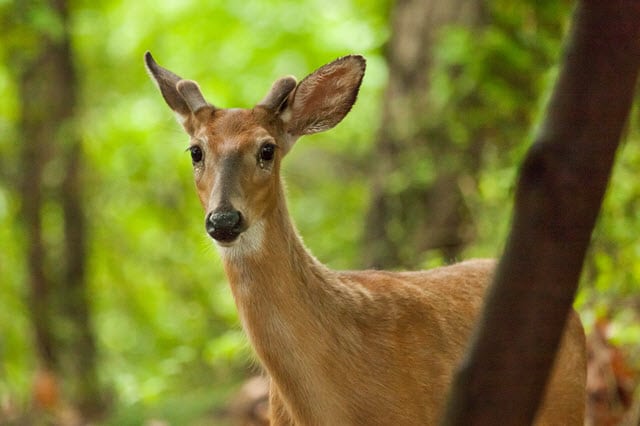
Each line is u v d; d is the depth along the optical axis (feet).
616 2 11.82
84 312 53.47
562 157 12.25
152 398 43.11
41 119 53.57
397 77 46.03
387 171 45.42
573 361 25.75
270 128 24.04
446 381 24.25
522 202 12.51
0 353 49.08
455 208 43.01
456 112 42.73
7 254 54.08
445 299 25.27
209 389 44.01
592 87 12.06
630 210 34.17
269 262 22.77
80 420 44.45
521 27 40.70
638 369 32.48
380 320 23.71
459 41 40.78
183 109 25.35
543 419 25.23
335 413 23.39
